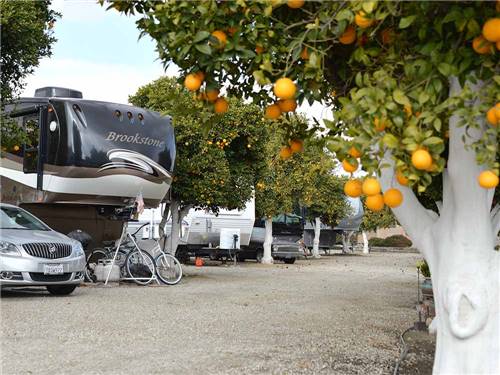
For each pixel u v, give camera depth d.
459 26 3.00
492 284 3.92
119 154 13.52
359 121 3.02
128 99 18.11
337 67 4.04
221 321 8.77
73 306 9.94
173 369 5.79
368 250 41.72
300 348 6.94
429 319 8.24
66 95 14.02
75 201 13.39
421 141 2.85
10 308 9.55
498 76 3.01
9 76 10.81
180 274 14.64
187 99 4.25
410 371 5.92
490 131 2.93
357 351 6.83
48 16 11.21
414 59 3.30
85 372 5.59
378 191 2.95
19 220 11.98
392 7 3.02
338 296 12.48
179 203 17.23
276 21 3.75
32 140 13.59
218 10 3.41
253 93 4.45
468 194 3.87
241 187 17.69
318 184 29.81
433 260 4.19
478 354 3.91
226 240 21.27
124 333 7.61
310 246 34.53
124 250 14.40
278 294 12.62
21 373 5.51
